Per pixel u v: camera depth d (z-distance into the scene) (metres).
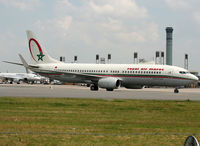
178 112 33.72
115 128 22.78
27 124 23.62
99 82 78.12
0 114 29.36
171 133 21.06
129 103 41.75
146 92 76.19
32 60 92.69
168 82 75.44
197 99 51.22
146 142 18.53
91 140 18.69
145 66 78.06
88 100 44.78
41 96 52.12
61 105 38.22
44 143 17.89
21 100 42.84
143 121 26.91
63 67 87.81
